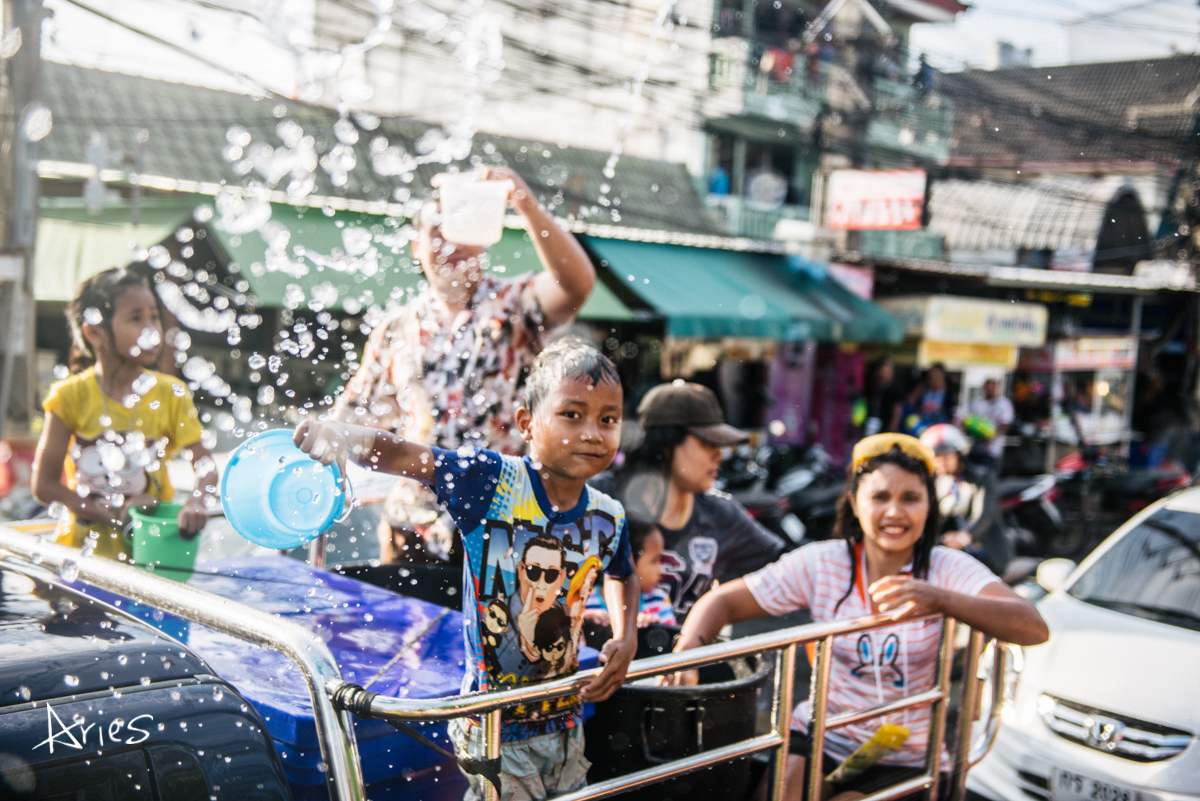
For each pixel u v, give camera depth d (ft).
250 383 22.86
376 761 5.40
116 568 5.41
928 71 35.55
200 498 7.44
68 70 29.89
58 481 8.25
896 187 37.45
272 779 4.22
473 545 5.43
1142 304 51.06
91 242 24.94
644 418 9.96
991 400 38.34
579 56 26.61
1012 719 11.60
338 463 5.10
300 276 22.22
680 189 41.37
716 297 34.78
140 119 29.14
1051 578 14.11
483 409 8.46
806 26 36.86
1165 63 40.14
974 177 40.34
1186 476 32.71
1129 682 11.00
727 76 34.99
